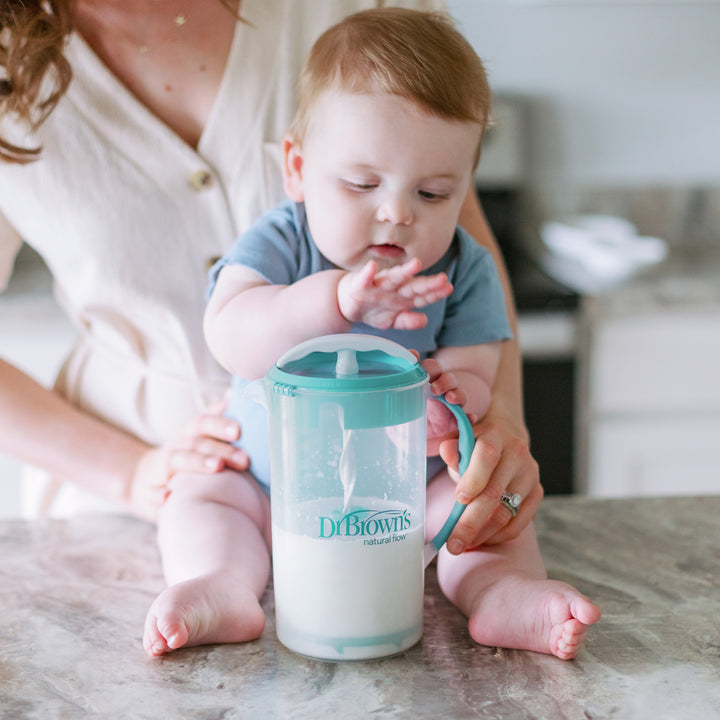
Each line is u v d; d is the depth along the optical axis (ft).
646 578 2.97
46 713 2.24
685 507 3.55
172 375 4.00
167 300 3.85
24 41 3.26
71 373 4.12
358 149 2.80
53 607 2.79
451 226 2.99
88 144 3.67
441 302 3.26
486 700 2.29
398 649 2.50
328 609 2.44
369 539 2.42
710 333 7.50
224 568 2.75
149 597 2.86
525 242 9.18
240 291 2.93
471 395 3.10
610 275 8.13
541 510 3.53
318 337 2.45
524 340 7.42
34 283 7.82
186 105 3.79
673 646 2.54
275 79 3.78
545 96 9.09
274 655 2.51
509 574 2.70
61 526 3.41
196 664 2.47
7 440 3.63
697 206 9.42
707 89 9.12
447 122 2.82
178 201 3.80
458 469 2.72
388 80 2.78
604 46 8.97
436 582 3.01
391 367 2.48
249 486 3.18
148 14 3.58
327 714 2.23
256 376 2.83
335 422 2.35
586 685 2.35
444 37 2.97
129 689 2.35
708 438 7.68
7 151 3.62
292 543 2.46
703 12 8.88
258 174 3.83
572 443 7.55
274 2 3.73
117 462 3.58
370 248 2.93
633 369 7.54
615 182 9.36
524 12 8.83
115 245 3.77
